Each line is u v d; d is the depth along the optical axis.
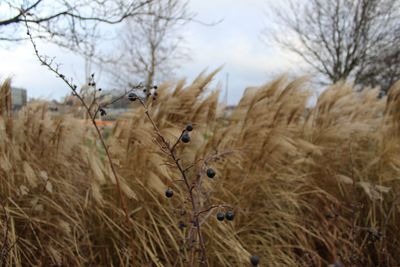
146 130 2.42
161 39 12.48
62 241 2.23
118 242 2.34
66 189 2.50
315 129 3.62
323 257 2.80
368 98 3.93
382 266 2.71
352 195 3.10
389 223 2.92
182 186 2.43
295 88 3.27
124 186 2.19
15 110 2.82
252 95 3.17
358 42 13.27
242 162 2.99
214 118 3.08
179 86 2.82
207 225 2.28
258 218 2.76
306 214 3.04
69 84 1.86
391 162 3.13
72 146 2.70
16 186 2.41
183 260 2.07
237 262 2.28
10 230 2.10
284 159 3.26
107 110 2.78
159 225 2.34
